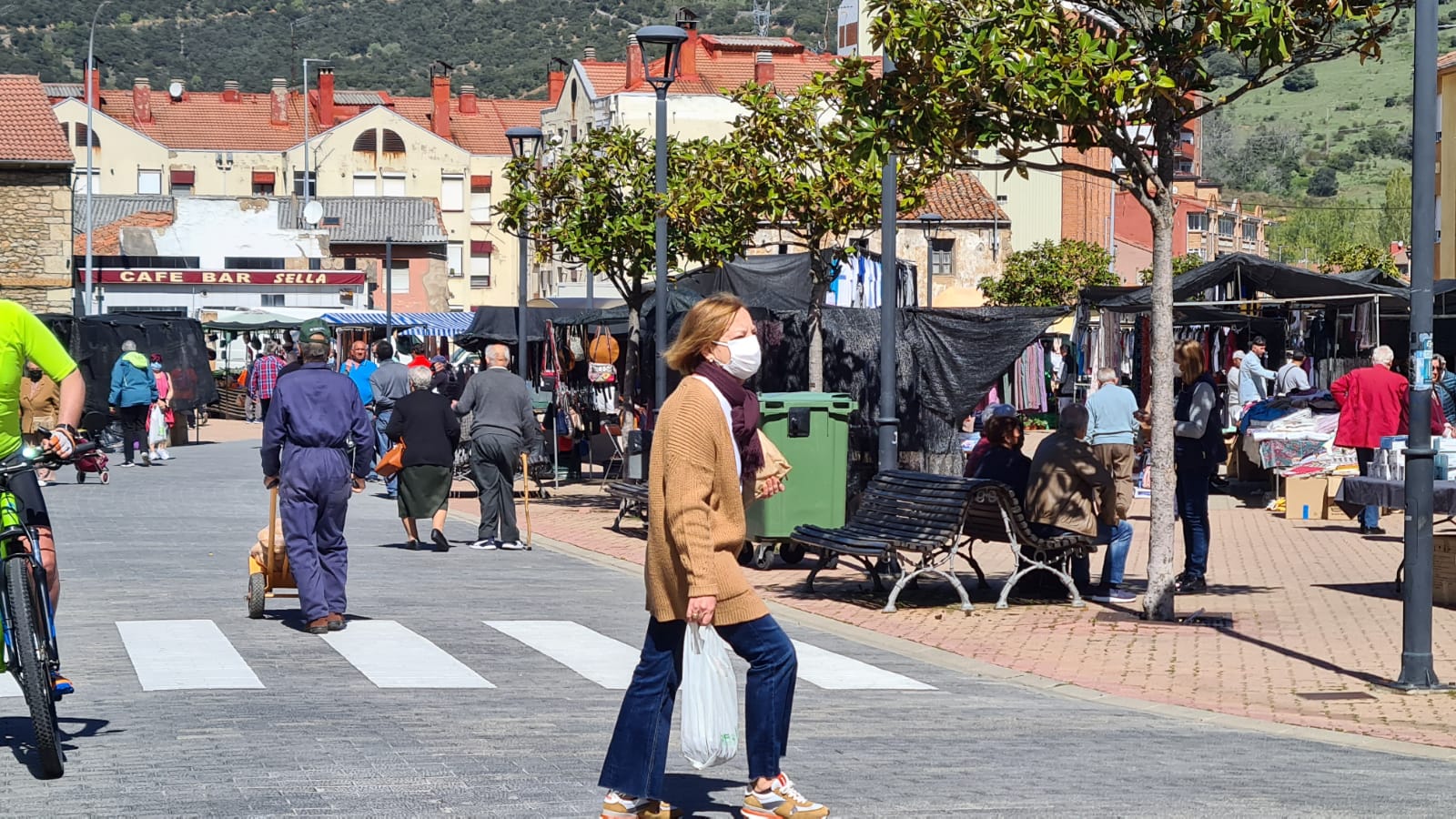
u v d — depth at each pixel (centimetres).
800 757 928
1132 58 1498
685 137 8631
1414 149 1260
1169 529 1584
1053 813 784
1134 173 1550
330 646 1312
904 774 879
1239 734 1068
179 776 824
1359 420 2380
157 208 9538
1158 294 1570
